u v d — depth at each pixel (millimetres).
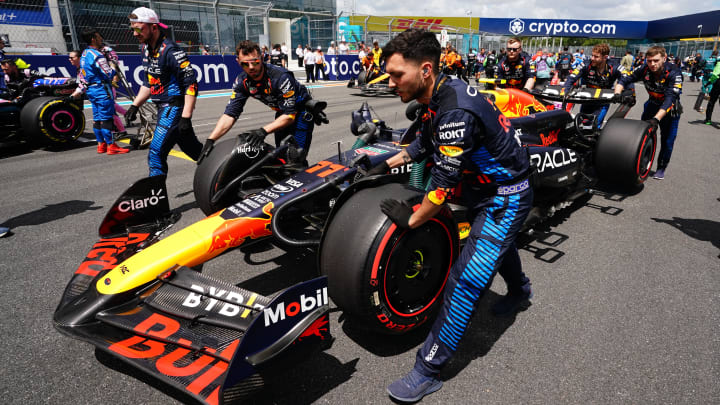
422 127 2125
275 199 2473
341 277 1989
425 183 3205
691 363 2182
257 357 1609
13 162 6297
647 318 2553
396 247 1986
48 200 4613
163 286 2133
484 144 1782
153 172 4070
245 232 2373
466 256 1929
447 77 1768
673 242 3582
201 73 14945
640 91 19156
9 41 11609
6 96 7043
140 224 2703
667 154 5270
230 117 3467
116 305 2018
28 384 2023
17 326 2459
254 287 2861
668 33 40562
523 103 3980
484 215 1936
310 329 1777
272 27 28250
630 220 4047
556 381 2061
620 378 2078
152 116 7242
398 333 2230
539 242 3564
